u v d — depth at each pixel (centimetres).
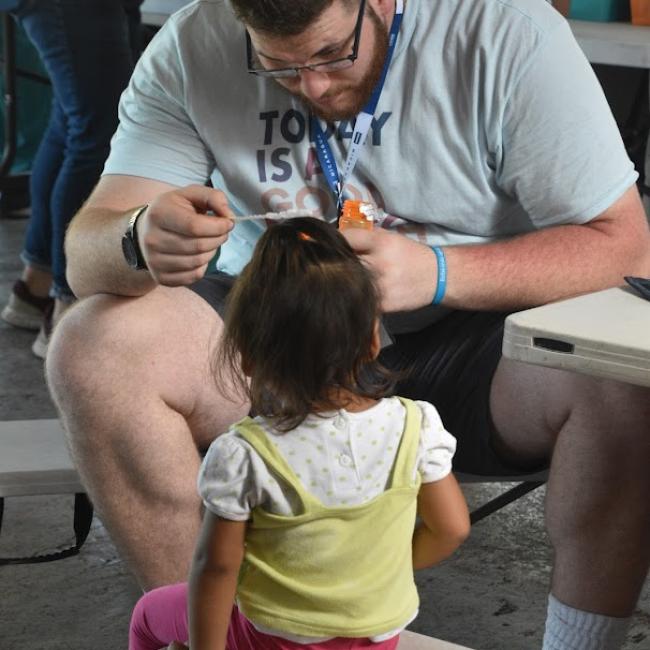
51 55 438
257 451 163
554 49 242
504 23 243
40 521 337
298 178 259
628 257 248
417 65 246
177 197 224
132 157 262
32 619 290
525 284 240
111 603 298
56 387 228
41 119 669
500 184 254
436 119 248
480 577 312
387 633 169
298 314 158
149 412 226
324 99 240
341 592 165
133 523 232
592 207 248
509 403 238
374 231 233
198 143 264
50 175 468
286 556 166
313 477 163
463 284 236
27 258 484
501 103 243
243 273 167
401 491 166
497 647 281
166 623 191
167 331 230
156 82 262
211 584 168
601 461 218
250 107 257
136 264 229
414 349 262
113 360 225
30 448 272
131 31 500
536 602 302
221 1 258
